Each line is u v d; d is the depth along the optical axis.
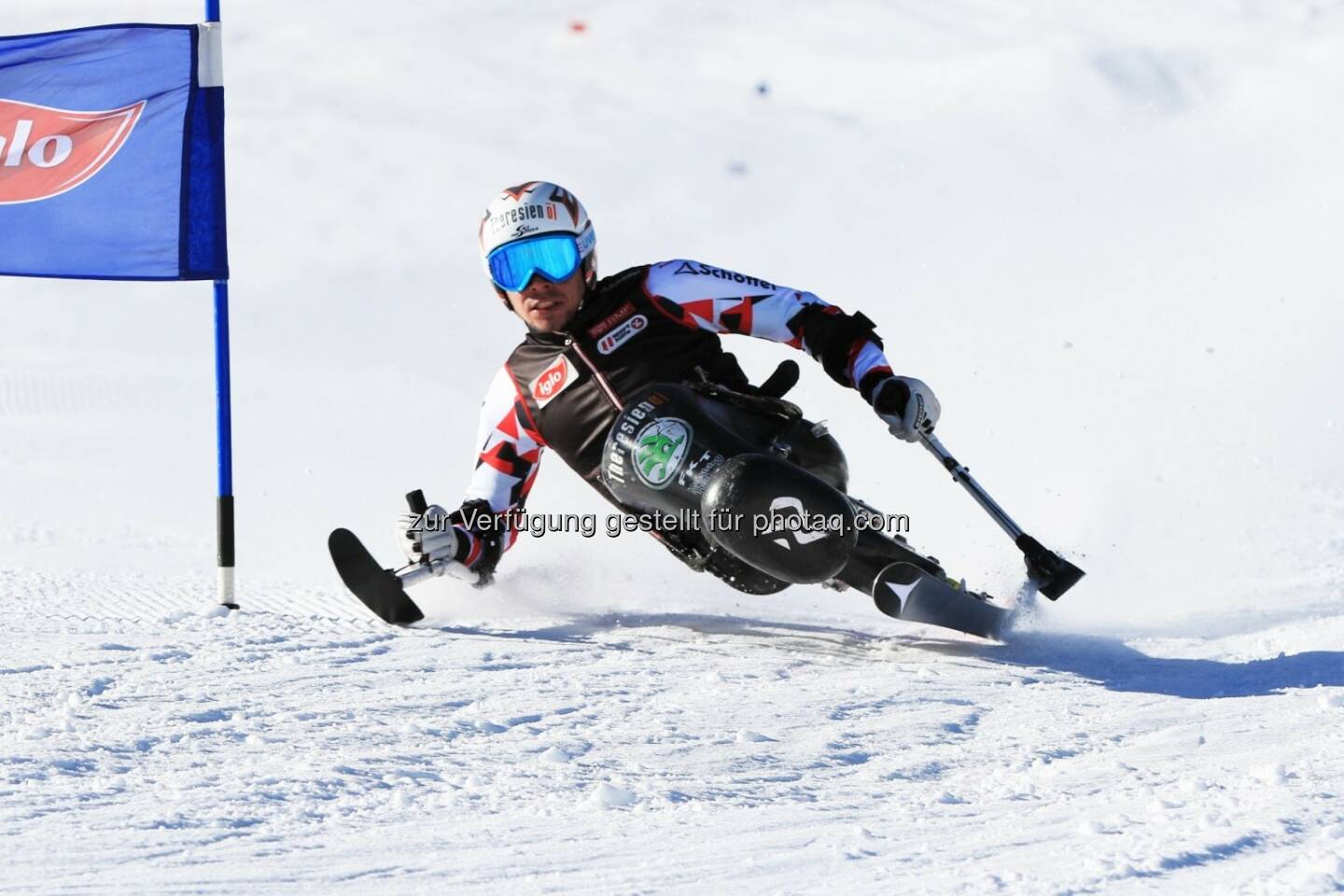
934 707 14.73
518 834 9.80
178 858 8.95
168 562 27.66
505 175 71.88
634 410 18.45
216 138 21.33
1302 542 26.83
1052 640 19.41
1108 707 14.98
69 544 29.45
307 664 15.84
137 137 21.11
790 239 63.34
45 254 21.16
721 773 12.06
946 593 18.22
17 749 11.63
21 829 9.45
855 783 11.90
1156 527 28.53
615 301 19.88
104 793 10.45
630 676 15.84
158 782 10.84
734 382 19.89
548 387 20.05
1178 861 9.24
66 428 44.00
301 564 27.59
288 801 10.47
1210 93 71.12
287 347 56.19
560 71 80.62
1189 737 13.44
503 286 19.67
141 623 18.61
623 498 18.77
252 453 41.16
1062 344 44.88
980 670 17.05
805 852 9.54
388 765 11.65
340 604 21.30
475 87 79.50
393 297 62.59
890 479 33.72
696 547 19.14
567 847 9.52
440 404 48.97
